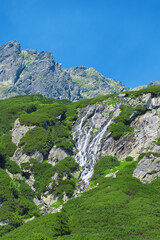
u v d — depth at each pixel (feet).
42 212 189.88
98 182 206.08
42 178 231.30
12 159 256.52
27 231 140.15
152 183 181.16
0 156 235.20
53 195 208.03
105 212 140.46
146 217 130.41
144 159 199.11
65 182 217.77
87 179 230.68
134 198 156.87
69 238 118.52
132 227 123.24
